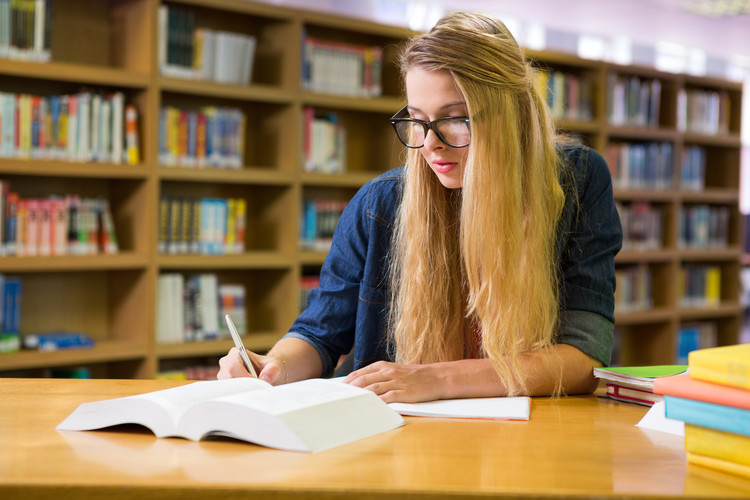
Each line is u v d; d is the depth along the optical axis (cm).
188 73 326
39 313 324
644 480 80
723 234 525
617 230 144
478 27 129
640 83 487
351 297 161
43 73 287
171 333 327
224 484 76
